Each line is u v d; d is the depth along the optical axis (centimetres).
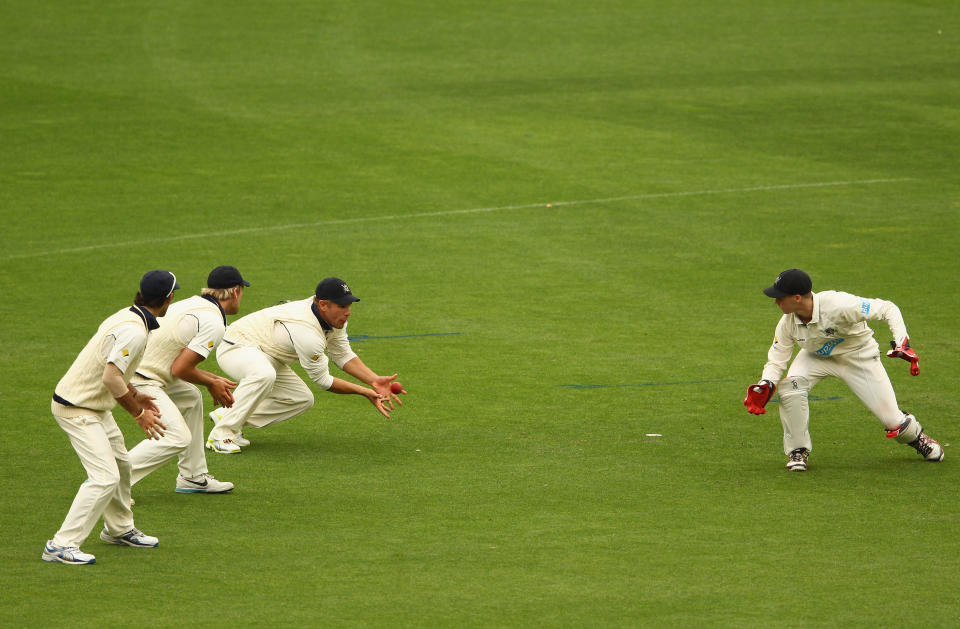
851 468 3253
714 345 4709
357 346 4725
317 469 3294
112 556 2581
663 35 13200
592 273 5941
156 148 8906
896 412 3250
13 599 2308
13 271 5938
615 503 2958
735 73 11669
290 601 2305
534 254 6331
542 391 4106
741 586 2373
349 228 6906
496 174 8238
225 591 2362
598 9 14325
